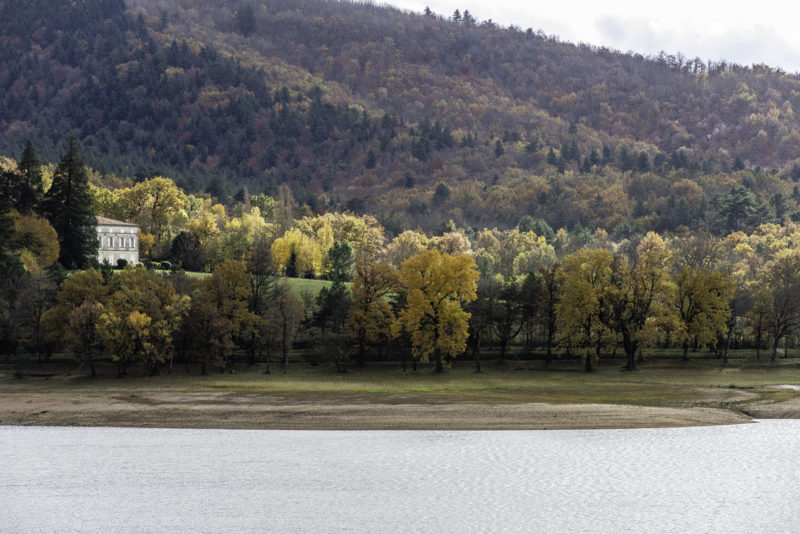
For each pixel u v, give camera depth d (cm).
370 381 10494
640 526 4538
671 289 11969
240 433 6894
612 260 12519
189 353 11625
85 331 10812
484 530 4478
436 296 11206
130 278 12044
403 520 4653
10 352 11831
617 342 11888
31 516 4700
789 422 7225
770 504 4884
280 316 11838
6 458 5956
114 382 10294
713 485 5247
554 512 4775
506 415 7525
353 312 11869
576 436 6694
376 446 6378
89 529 4497
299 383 10156
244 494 5125
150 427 7138
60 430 7025
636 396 8788
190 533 4441
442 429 7000
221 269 12419
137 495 5091
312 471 5622
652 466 5691
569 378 10850
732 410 7812
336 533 4425
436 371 11388
